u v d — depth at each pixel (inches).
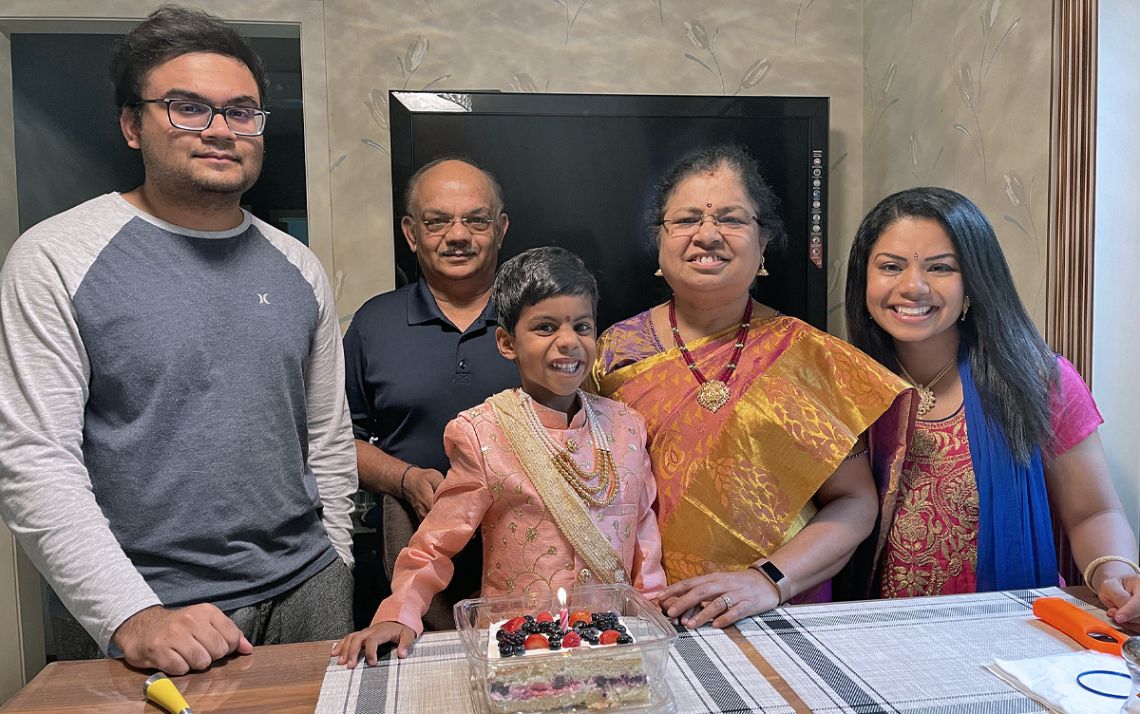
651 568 48.9
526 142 87.2
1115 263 65.7
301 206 112.4
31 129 117.0
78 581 44.0
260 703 36.7
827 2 99.6
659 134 88.9
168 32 50.1
